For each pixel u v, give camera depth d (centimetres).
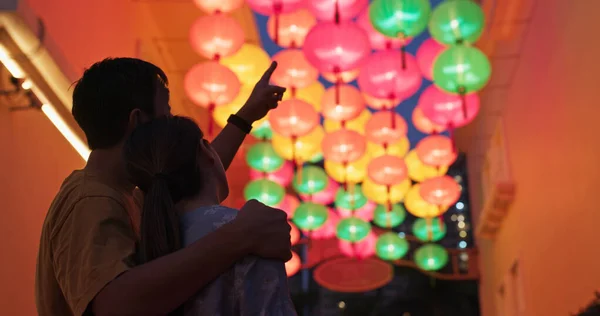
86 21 576
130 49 735
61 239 175
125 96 202
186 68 910
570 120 654
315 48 601
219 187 196
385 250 1138
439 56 662
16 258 429
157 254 169
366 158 935
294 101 718
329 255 1234
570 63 644
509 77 953
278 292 164
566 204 690
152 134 185
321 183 981
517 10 819
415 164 979
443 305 1883
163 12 817
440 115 730
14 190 430
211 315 160
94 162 201
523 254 920
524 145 888
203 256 161
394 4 629
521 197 923
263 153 947
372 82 672
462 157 1463
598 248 582
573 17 627
